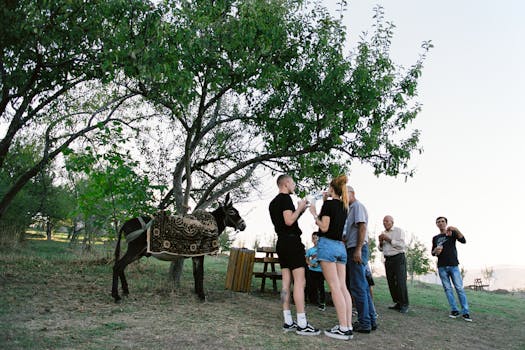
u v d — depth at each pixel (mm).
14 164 14102
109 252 11523
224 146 11156
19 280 7535
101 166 9953
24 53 8516
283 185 5469
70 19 7828
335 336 5109
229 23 7742
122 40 6738
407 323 6914
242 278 8953
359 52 8656
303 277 5266
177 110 8805
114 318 5262
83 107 12109
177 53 7082
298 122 8930
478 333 6633
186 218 7137
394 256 8227
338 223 5211
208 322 5402
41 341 4020
